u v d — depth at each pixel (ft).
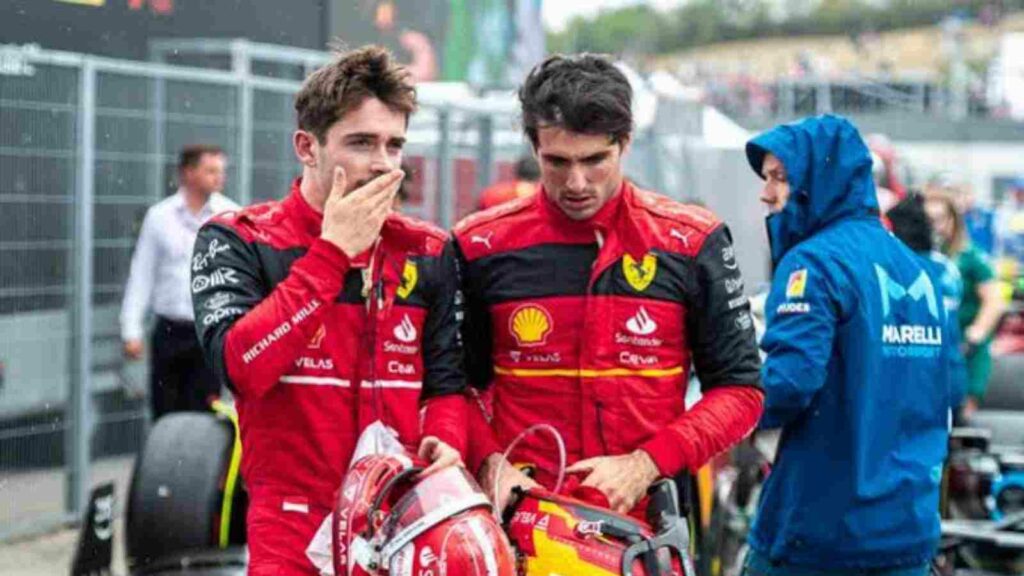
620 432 16.30
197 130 34.73
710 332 16.55
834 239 18.58
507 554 14.16
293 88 36.99
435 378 15.78
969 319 37.35
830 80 117.50
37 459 31.65
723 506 28.53
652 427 16.33
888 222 29.58
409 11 42.78
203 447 21.57
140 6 35.99
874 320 18.35
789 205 18.86
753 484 29.40
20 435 31.32
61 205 31.99
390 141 14.93
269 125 36.37
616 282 16.31
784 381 18.07
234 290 15.03
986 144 111.14
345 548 14.38
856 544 18.44
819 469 18.51
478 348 16.87
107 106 32.91
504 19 47.11
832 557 18.54
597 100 15.62
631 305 16.31
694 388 26.03
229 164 35.32
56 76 31.73
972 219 70.38
